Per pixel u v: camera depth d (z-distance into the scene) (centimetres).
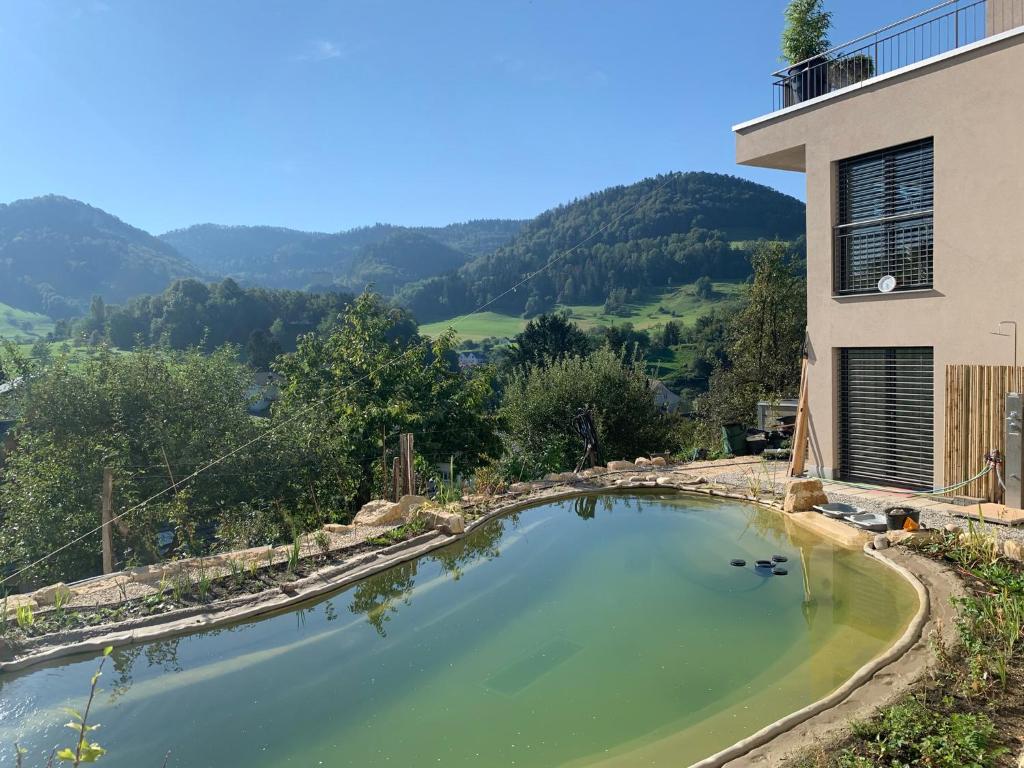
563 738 452
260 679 547
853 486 1107
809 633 602
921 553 742
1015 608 516
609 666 555
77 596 687
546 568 814
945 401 969
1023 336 899
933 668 476
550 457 1564
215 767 428
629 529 972
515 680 537
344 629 646
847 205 1143
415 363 1694
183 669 564
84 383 1306
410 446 1101
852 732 402
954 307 973
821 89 1243
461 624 654
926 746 366
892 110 1042
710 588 728
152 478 1271
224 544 1140
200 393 1408
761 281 2725
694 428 2325
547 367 2223
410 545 873
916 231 1043
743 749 400
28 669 561
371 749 445
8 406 1273
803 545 863
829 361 1165
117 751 446
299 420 1559
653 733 454
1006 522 821
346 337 1748
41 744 457
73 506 1192
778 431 1656
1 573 1172
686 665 553
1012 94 896
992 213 926
